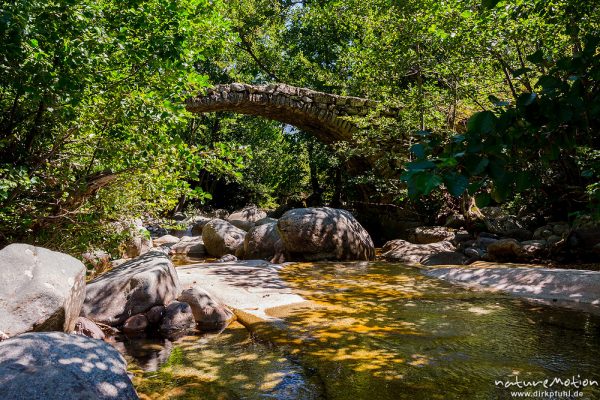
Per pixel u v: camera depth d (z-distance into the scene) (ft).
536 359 12.77
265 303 19.56
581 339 14.62
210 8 20.11
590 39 5.21
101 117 16.11
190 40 19.42
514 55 35.35
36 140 17.90
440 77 41.83
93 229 19.93
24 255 12.51
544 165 5.66
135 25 14.71
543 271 23.57
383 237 57.41
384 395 10.50
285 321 16.83
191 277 23.39
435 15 33.81
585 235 30.89
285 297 20.56
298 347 13.93
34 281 11.92
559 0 17.87
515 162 5.33
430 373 11.78
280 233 34.94
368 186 60.44
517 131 5.13
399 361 12.69
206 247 43.24
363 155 53.57
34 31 12.48
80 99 13.93
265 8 79.05
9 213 16.33
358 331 15.55
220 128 86.94
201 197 19.70
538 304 19.62
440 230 45.50
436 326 16.19
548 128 5.12
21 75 12.94
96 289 17.25
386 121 46.50
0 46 11.87
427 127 43.24
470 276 25.70
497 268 26.17
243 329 16.24
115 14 15.07
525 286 22.61
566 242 31.35
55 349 9.31
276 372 11.99
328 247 34.27
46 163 17.57
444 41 35.55
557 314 17.89
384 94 46.57
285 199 100.94
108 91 15.79
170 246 48.03
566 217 36.83
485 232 40.68
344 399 10.32
